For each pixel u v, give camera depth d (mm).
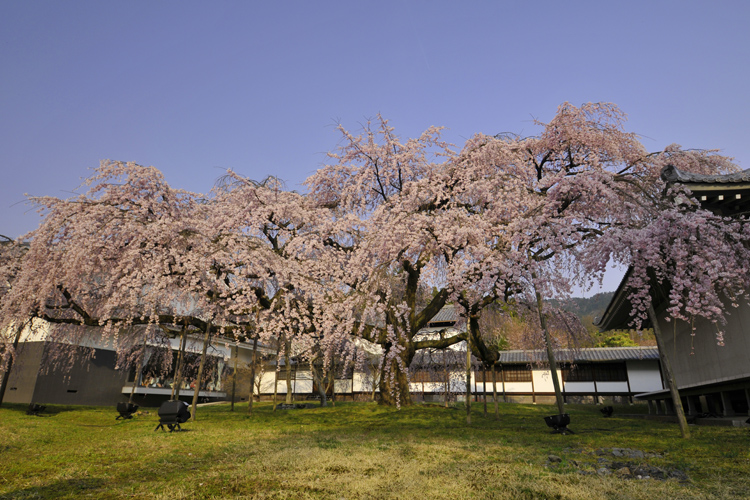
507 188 12672
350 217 13695
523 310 15078
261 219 13781
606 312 16172
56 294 13195
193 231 12688
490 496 4547
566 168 14469
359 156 15570
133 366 27078
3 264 14617
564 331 16125
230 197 15055
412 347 15688
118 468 6262
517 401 31031
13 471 6055
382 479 5359
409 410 15133
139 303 12445
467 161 14109
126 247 11938
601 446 7562
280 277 12742
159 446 8336
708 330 13266
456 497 4539
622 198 10039
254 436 9852
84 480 5508
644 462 6098
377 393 34438
